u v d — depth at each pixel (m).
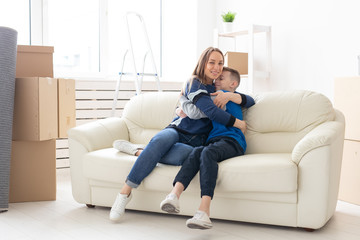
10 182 2.83
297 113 2.51
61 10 4.30
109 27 4.58
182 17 4.84
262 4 4.17
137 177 2.31
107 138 2.79
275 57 4.06
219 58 2.53
